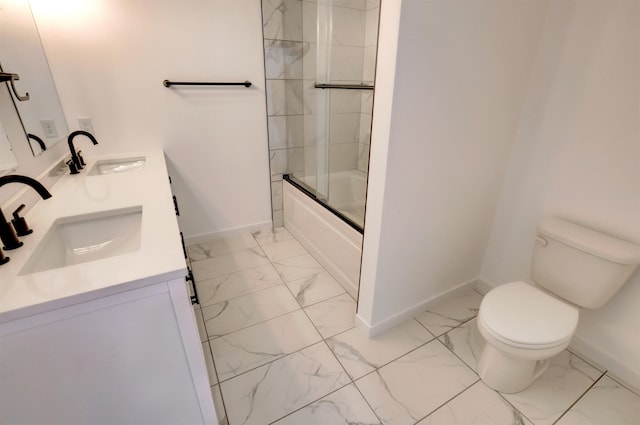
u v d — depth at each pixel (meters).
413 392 1.40
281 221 2.95
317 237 2.35
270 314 1.85
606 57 1.33
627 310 1.43
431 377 1.48
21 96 1.35
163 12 1.95
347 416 1.30
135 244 1.14
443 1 1.15
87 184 1.47
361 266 1.63
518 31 1.42
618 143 1.35
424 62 1.21
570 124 1.49
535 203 1.71
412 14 1.10
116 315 0.81
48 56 1.75
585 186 1.49
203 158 2.40
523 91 1.60
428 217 1.59
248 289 2.07
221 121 2.36
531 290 1.47
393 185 1.38
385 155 1.30
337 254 2.10
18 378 0.77
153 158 1.97
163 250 0.91
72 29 1.77
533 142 1.65
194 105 2.23
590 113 1.42
